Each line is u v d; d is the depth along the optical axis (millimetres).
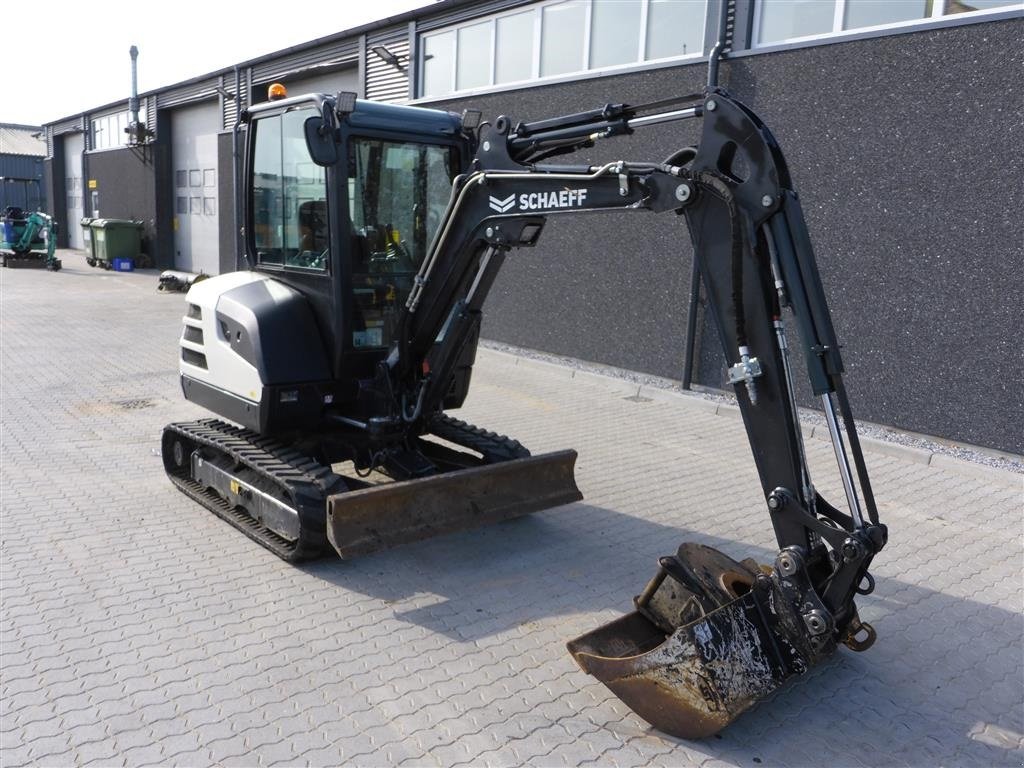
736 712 3186
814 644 3188
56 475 6227
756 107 8156
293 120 5047
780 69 7930
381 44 13492
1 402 8359
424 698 3523
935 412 7195
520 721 3393
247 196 5590
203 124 21438
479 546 5184
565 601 4473
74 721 3270
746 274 3336
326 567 4789
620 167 3641
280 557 4836
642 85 9281
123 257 23531
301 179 5078
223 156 19234
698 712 3223
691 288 9023
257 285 5277
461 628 4141
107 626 4020
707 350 9117
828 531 3240
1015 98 6465
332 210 4785
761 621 3301
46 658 3715
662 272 9422
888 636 4203
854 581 3299
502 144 4293
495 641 4027
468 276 4730
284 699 3475
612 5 9633
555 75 10492
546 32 10539
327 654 3844
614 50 9711
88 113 27953
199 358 5699
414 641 3998
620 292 9930
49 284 19125
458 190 4477
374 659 3818
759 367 3330
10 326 12906
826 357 3242
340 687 3580
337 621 4168
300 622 4137
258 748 3150
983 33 6586
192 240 22719
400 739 3240
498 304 11695
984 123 6648
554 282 10734
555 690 3631
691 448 7379
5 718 3273
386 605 4359
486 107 11281
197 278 18047
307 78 16594
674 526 5570
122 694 3463
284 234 5312
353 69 15227
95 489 5953
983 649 4102
